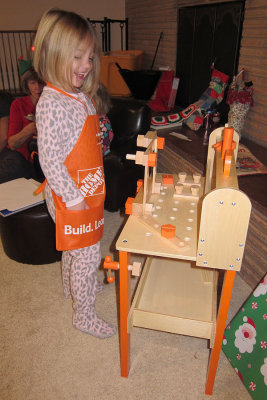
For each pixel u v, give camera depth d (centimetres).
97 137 130
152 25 402
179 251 109
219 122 294
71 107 118
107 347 153
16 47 548
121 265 117
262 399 125
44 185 145
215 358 125
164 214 129
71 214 125
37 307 174
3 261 206
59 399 132
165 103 355
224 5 266
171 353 150
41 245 196
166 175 157
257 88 241
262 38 228
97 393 134
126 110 255
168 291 144
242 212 97
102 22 457
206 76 309
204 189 150
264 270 172
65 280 174
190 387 136
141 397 132
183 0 323
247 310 136
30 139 239
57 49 108
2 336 158
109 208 255
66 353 150
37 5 523
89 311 155
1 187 202
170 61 372
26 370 143
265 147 243
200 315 131
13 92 523
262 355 128
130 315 126
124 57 388
